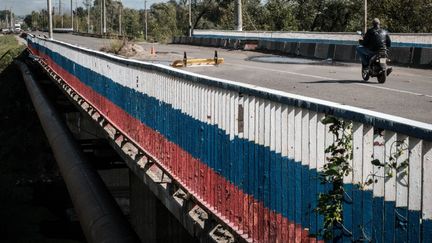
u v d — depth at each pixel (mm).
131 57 33250
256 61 28859
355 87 15609
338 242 4078
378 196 3672
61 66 25531
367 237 3773
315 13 65812
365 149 3779
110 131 12570
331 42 34812
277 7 64688
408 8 47094
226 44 44125
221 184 6098
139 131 9859
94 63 15312
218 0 86188
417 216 3367
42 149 42969
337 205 4039
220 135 6070
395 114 10625
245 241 5414
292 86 15953
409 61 24531
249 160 5398
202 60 25844
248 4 68812
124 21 135000
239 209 5660
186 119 7211
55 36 87375
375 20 16766
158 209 10992
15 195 34250
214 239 5844
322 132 4230
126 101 10883
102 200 11266
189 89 7066
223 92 5965
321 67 24219
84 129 20328
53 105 26219
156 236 11047
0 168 40406
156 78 8648
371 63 16766
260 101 5141
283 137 4762
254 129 5273
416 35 26438
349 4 61344
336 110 4008
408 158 3414
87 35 90000
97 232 9672
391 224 3568
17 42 83750
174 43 56625
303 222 4492
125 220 10328
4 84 54219
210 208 6402
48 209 32062
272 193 4965
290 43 35000
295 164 4590
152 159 8805
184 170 7348
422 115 10508
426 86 15977
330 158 4082
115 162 15898
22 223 29609
